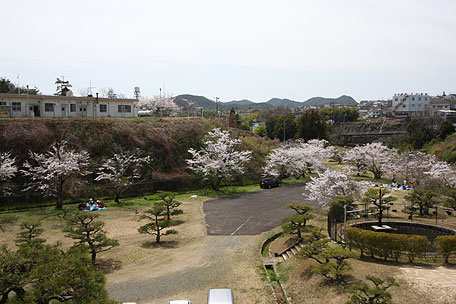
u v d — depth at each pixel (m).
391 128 86.19
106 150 32.62
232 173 36.66
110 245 16.22
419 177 32.12
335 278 12.61
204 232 20.52
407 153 36.09
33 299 7.95
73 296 8.82
